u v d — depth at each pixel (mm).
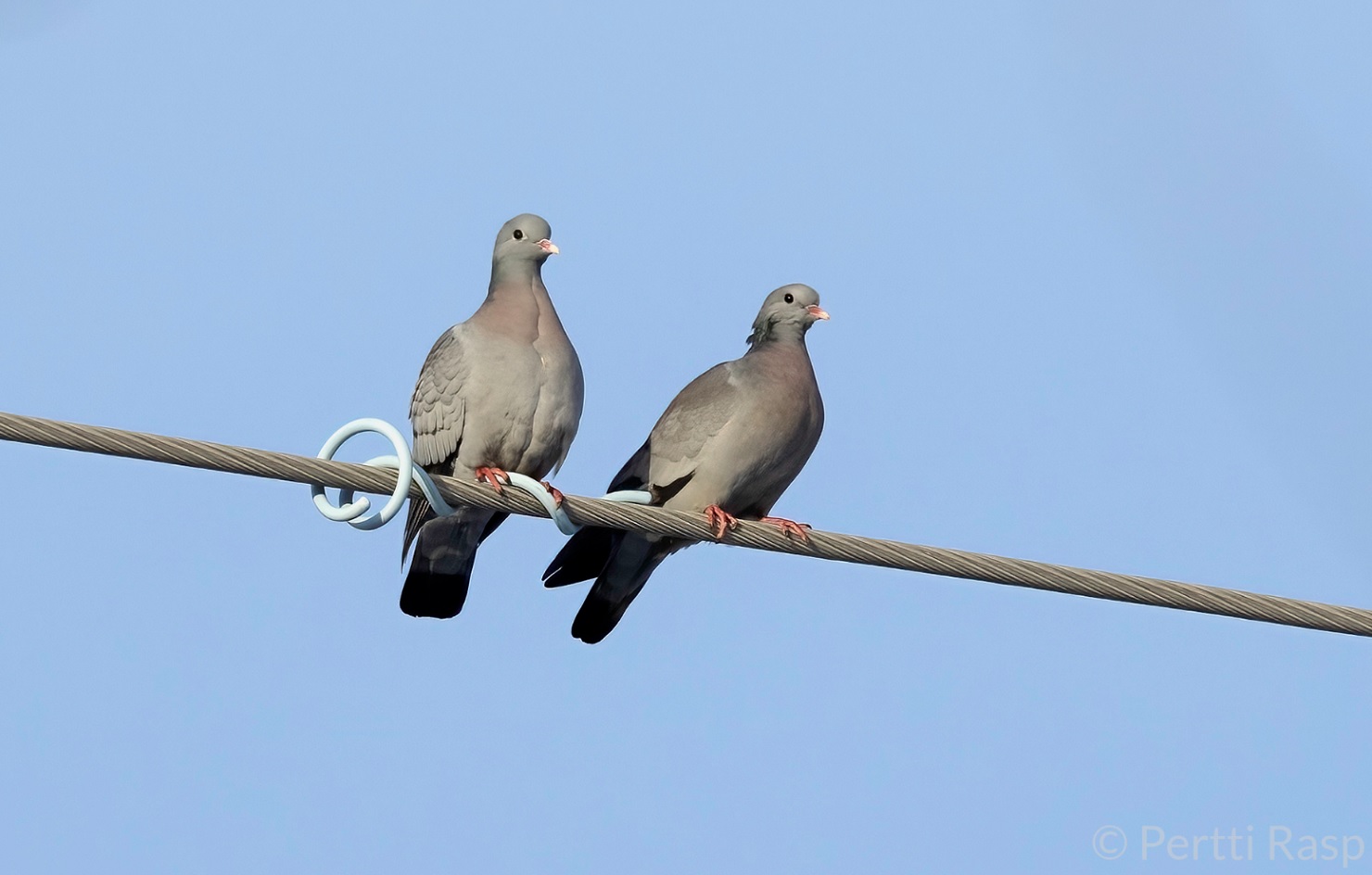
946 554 11117
